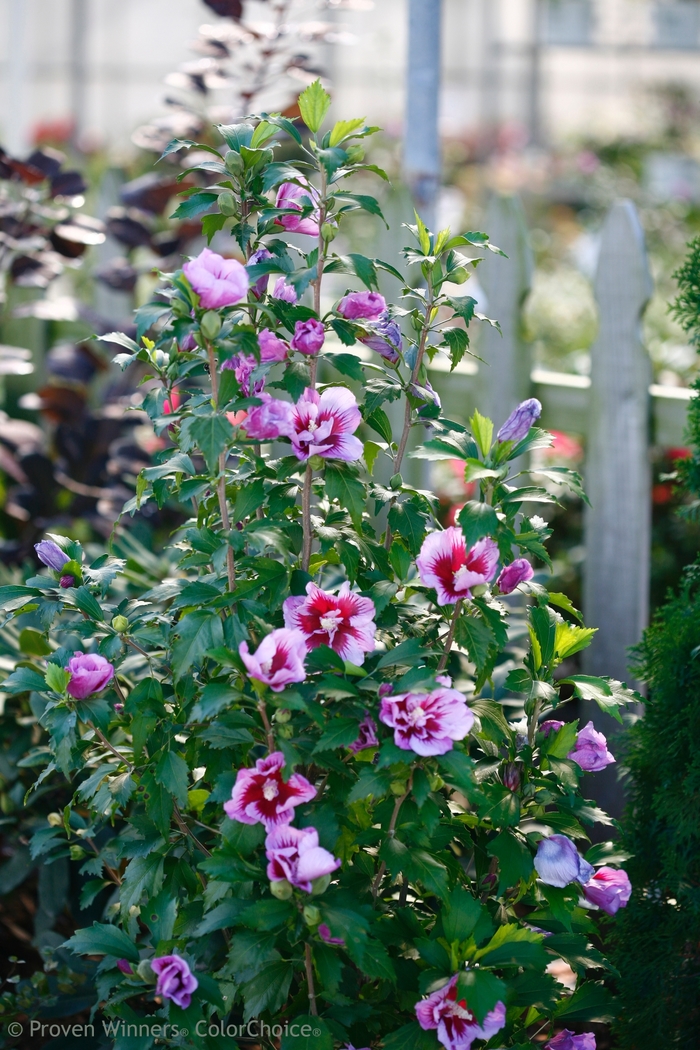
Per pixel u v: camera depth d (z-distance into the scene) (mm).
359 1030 1696
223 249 3729
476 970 1471
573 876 1599
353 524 1685
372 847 1790
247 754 1664
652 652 2012
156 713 1674
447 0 13695
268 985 1549
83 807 2340
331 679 1483
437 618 1812
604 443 2672
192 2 13648
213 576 1738
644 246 2547
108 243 4262
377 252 3066
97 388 4160
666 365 3844
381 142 8539
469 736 1835
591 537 2721
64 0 13812
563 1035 1752
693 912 1895
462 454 1526
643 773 2029
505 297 2881
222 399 1551
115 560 1835
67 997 2039
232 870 1496
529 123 13484
